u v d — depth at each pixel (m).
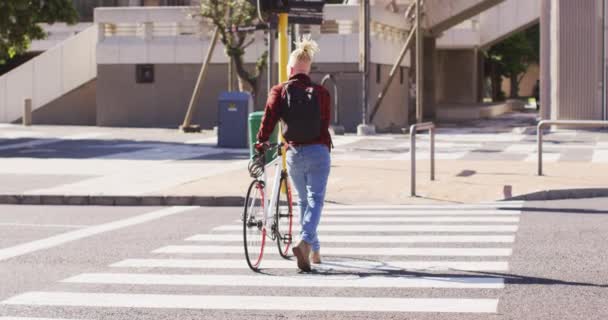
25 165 25.80
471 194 18.88
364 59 40.00
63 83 47.88
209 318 8.72
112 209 18.00
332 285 10.17
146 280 10.56
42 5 38.19
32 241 13.63
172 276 10.80
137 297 9.66
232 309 9.08
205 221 15.98
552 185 19.38
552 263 11.25
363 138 37.19
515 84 87.12
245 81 40.88
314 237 11.14
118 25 46.50
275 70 43.81
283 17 18.12
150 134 40.28
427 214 16.52
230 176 22.39
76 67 47.81
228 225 15.41
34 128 44.69
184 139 37.12
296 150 10.95
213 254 12.36
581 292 9.61
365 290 9.87
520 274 10.60
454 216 16.14
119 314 8.91
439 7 50.59
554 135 36.53
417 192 19.38
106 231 14.71
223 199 18.52
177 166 25.41
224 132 32.34
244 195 18.48
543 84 39.66
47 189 19.89
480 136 38.00
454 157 27.38
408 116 53.25
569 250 12.16
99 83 46.22
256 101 42.03
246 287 10.13
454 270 10.93
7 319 8.73
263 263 11.63
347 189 19.86
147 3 59.50
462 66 69.25
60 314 8.93
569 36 38.44
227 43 39.97
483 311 8.82
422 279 10.41
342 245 13.01
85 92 48.06
